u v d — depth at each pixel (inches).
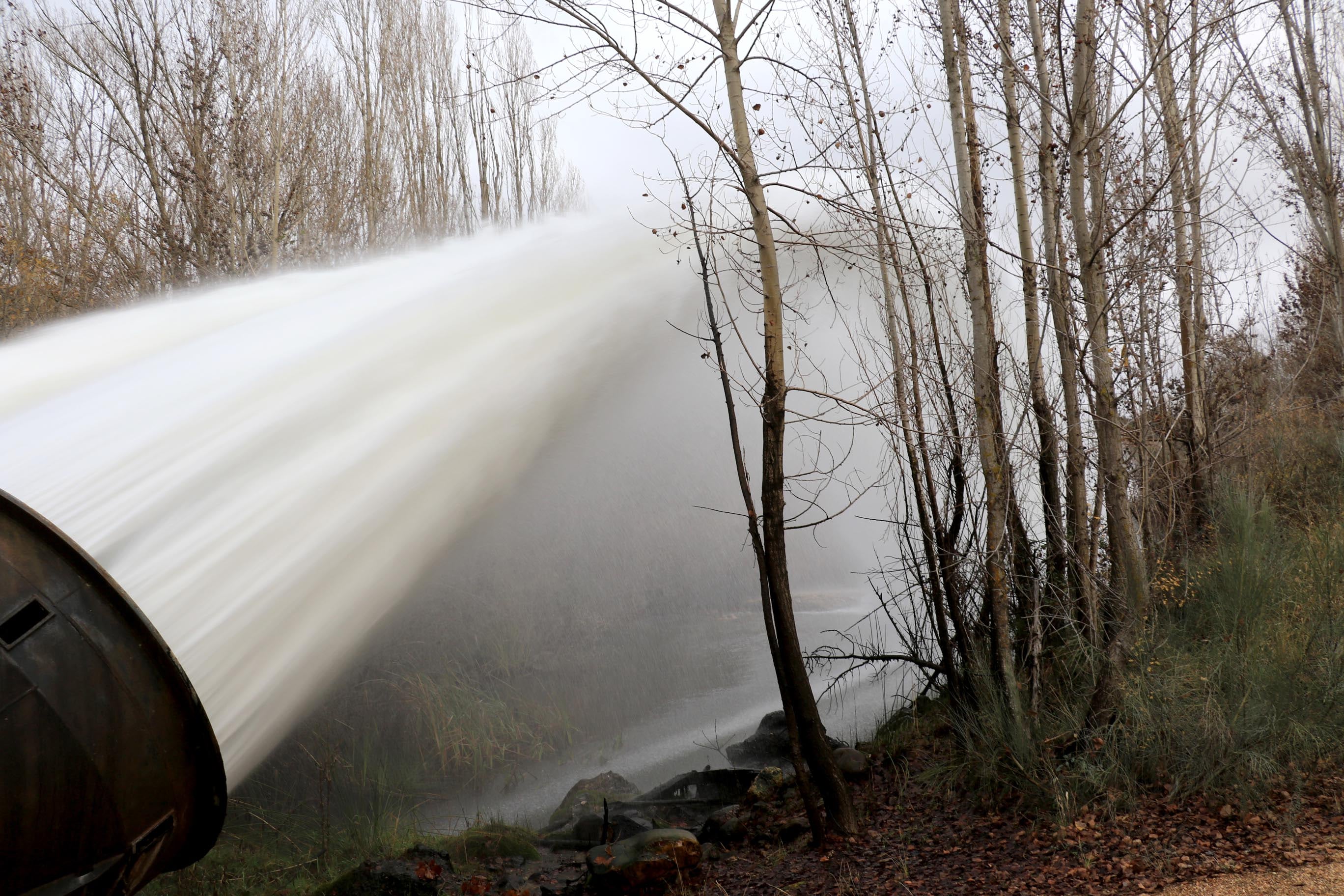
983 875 182.1
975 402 241.3
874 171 268.8
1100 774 203.5
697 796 272.4
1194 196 299.7
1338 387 517.7
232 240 686.5
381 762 341.7
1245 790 186.5
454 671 406.0
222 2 690.2
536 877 227.0
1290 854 166.1
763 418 212.4
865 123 281.3
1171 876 167.0
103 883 141.9
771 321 210.4
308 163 762.8
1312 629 239.1
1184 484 346.3
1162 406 315.3
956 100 242.5
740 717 377.1
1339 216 509.7
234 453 281.4
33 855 134.1
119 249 663.1
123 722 141.2
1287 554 299.4
